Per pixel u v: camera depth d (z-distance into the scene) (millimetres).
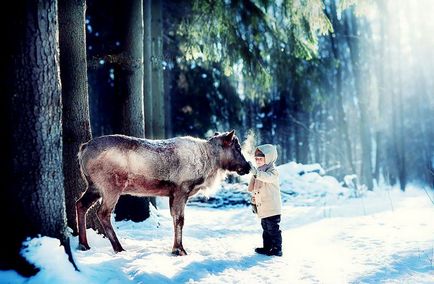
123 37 8344
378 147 26062
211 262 5281
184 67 18469
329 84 23312
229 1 11445
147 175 5582
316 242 7172
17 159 4105
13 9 4062
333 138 30094
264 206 6113
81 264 4379
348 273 5008
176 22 14609
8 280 3855
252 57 11812
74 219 6262
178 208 5824
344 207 12281
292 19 11070
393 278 4746
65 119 6336
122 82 8398
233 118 20266
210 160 6305
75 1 6391
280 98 24562
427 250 5840
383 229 7891
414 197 16422
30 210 4145
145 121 11320
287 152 28984
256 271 5098
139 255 5352
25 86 4113
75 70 6398
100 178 5324
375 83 22594
